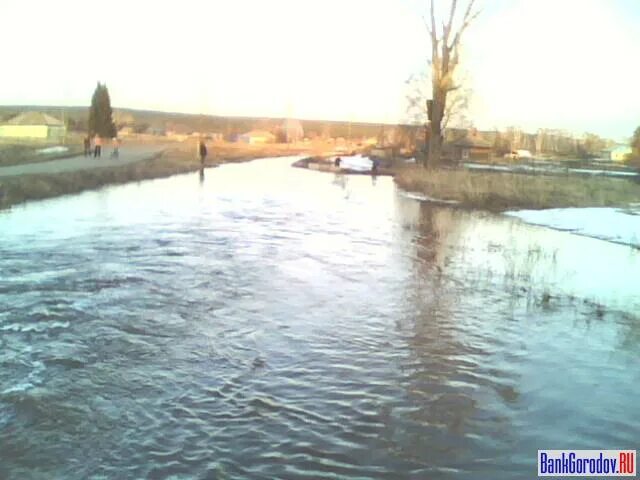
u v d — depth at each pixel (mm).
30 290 11172
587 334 9398
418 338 8984
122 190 30953
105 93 77875
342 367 7758
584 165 50594
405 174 40656
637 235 19281
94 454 5535
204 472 5305
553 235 19359
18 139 81000
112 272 12742
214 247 15875
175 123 141500
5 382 7020
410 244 17188
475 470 5523
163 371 7461
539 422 6449
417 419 6418
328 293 11422
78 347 8227
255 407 6559
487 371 7797
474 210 26188
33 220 19875
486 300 11273
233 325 9328
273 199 28547
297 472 5367
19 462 5379
